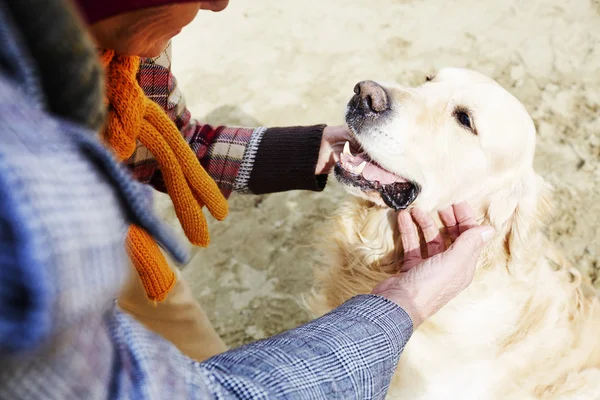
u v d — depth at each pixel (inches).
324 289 82.7
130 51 40.8
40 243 13.8
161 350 24.7
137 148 55.0
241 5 158.2
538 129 126.4
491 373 75.7
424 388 78.2
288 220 115.1
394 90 70.4
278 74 140.4
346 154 68.7
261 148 63.2
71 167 16.1
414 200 70.4
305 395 31.4
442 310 72.4
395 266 75.9
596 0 153.5
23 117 15.3
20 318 13.9
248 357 32.6
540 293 76.5
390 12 154.3
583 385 78.3
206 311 104.9
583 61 140.0
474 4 155.3
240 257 110.8
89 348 18.4
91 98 19.3
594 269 105.9
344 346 35.6
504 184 72.4
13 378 15.9
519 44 144.6
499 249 73.2
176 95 59.4
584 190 116.3
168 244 20.7
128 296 65.3
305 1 158.1
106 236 16.8
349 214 79.5
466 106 70.8
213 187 53.7
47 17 16.5
